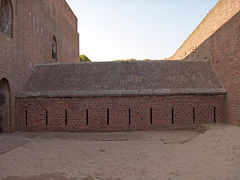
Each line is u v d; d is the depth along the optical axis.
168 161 8.32
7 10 14.87
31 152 9.72
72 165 8.01
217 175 6.59
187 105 15.05
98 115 15.02
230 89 14.29
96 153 9.63
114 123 14.96
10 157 8.88
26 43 17.11
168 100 15.02
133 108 14.98
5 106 14.66
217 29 16.31
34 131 15.18
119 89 15.20
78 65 18.30
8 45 14.33
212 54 17.44
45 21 21.95
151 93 14.88
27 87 16.11
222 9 15.35
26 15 17.22
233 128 12.47
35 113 15.26
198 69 17.36
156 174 7.01
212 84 15.62
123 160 8.59
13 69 14.98
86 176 6.90
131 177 6.80
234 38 13.59
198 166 7.54
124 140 12.25
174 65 17.92
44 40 21.56
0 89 14.65
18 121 15.32
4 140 11.74
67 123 15.09
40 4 20.50
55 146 10.88
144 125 14.93
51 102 15.23
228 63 14.48
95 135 13.75
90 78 16.48
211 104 15.09
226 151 8.77
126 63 18.25
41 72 17.84
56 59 25.92
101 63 18.36
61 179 6.64
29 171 7.36
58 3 26.83
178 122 14.98
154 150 10.00
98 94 14.92
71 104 15.13
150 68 17.56
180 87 15.30
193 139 11.79
